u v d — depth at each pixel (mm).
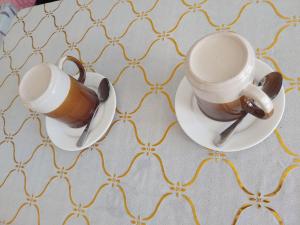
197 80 450
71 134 678
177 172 574
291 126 534
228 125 558
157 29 727
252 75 443
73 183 647
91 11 840
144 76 686
